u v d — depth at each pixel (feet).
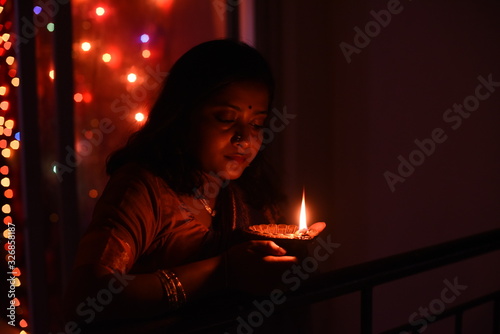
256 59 3.22
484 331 6.89
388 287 8.31
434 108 7.24
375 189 8.32
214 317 2.25
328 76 8.93
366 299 2.71
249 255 2.47
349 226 8.87
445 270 7.39
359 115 8.46
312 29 8.68
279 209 4.46
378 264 2.77
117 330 2.22
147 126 3.39
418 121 7.48
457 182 7.03
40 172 7.06
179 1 8.86
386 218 8.19
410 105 7.59
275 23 8.57
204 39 9.01
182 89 3.23
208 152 3.25
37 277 7.14
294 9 8.47
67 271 7.37
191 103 3.19
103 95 8.38
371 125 8.27
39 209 7.07
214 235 3.35
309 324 3.95
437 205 7.37
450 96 6.99
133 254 2.75
